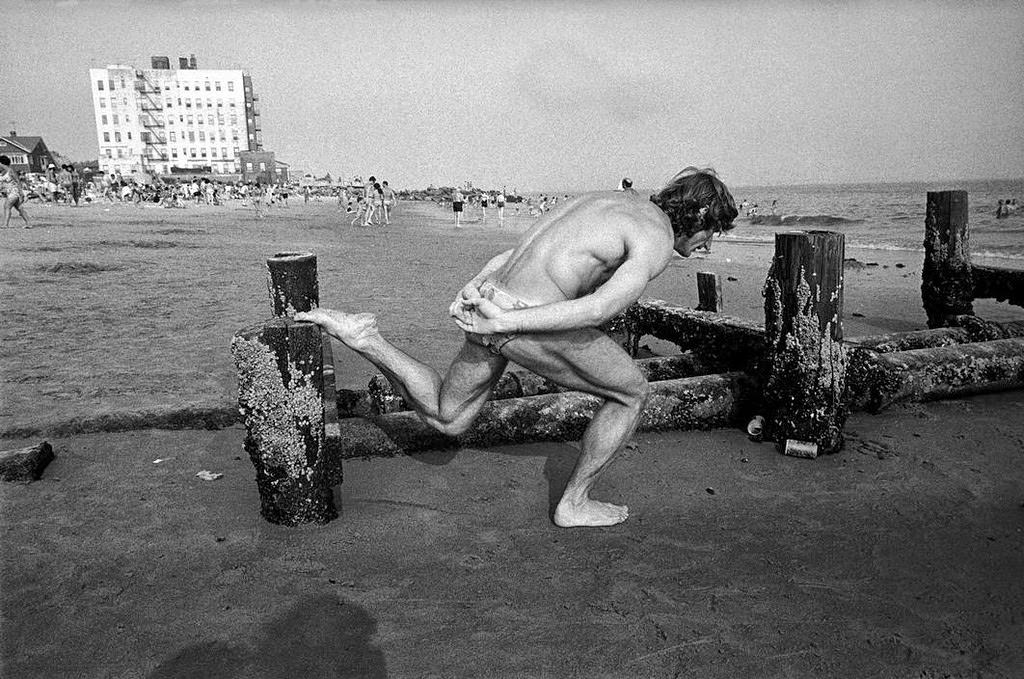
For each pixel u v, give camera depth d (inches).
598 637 97.3
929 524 131.6
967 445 172.2
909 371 191.8
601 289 105.1
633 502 141.7
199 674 89.0
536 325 104.4
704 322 216.4
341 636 97.0
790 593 108.6
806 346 162.7
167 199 1861.5
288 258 147.3
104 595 106.4
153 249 667.4
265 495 129.0
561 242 111.0
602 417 126.7
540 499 142.7
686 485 149.9
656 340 309.7
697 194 116.5
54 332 295.4
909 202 2388.0
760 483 150.8
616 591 108.8
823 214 1688.0
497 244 847.1
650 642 96.3
